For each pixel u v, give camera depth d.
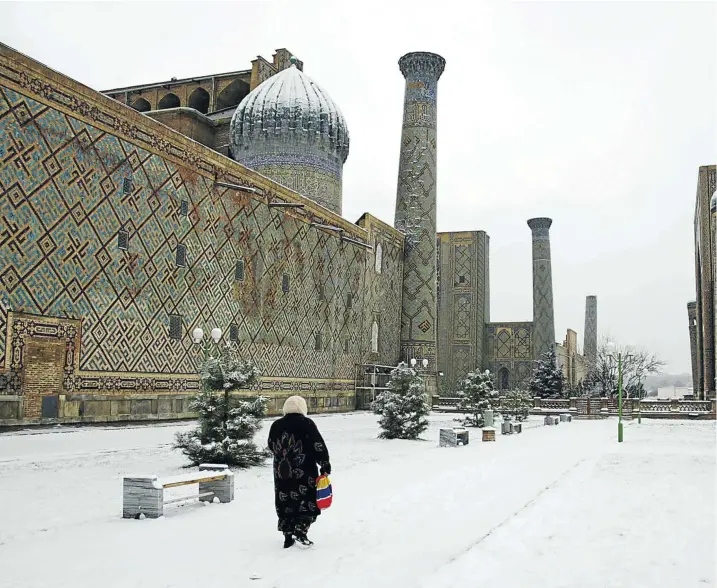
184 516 6.47
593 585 4.32
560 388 43.00
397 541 5.40
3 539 5.47
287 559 4.82
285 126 29.77
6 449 11.85
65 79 15.88
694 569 4.71
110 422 16.91
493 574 4.50
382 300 32.66
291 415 5.38
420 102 35.31
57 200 15.64
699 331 42.41
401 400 17.17
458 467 10.82
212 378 10.69
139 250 17.91
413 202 35.03
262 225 23.34
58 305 15.64
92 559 4.79
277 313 24.16
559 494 8.00
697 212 41.62
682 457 12.85
